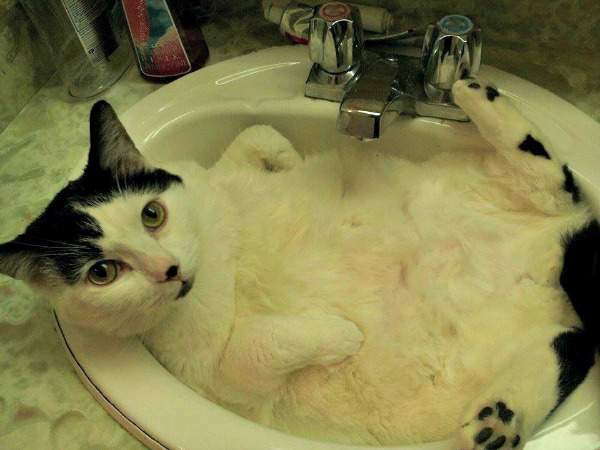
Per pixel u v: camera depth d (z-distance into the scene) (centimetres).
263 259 95
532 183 85
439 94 90
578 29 100
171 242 80
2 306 86
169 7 104
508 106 84
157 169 85
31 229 77
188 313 85
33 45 113
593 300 80
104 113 78
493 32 105
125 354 77
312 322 84
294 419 89
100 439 71
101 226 75
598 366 76
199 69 109
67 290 76
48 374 78
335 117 97
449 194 94
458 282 89
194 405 70
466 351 84
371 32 101
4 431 73
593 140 86
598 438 67
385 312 90
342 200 104
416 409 83
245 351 83
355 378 86
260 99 100
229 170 102
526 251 86
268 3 108
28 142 108
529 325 83
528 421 68
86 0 107
